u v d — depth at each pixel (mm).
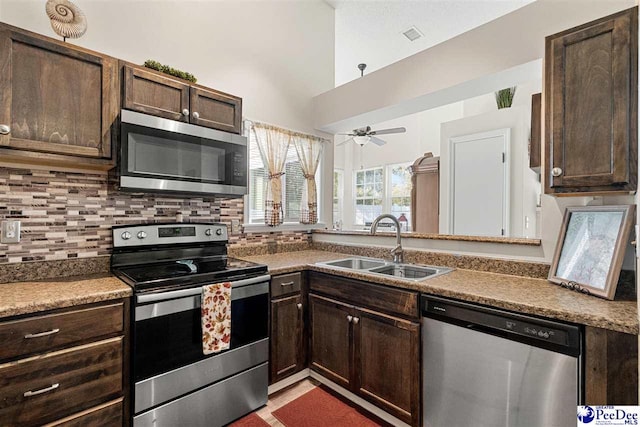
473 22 3555
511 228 3359
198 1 2396
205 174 1992
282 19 2938
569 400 1195
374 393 1853
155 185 1771
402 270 2236
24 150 1414
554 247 1717
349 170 6844
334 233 2936
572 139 1376
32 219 1688
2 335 1182
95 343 1390
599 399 1136
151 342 1524
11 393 1194
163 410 1562
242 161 2172
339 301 2070
